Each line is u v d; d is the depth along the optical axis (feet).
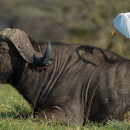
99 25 266.16
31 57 89.76
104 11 268.62
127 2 128.36
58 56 95.04
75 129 82.12
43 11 306.55
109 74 88.74
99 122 87.30
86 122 87.45
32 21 301.02
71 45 96.68
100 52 94.17
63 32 293.43
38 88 94.17
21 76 94.48
